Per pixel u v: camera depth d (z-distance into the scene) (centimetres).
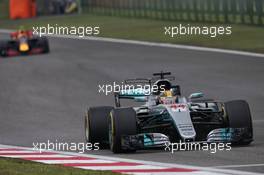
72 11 17425
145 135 3741
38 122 5394
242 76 7231
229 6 11562
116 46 10494
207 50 9350
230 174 3019
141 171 3188
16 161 3606
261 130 4519
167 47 9944
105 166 3394
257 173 3022
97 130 4009
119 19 14325
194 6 12294
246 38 10012
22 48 10000
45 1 17600
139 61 8762
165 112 3800
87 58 9338
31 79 7750
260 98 6044
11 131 5066
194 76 7388
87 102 6241
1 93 6912
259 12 11056
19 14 17338
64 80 7544
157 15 13500
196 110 3916
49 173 3114
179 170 3161
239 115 3753
